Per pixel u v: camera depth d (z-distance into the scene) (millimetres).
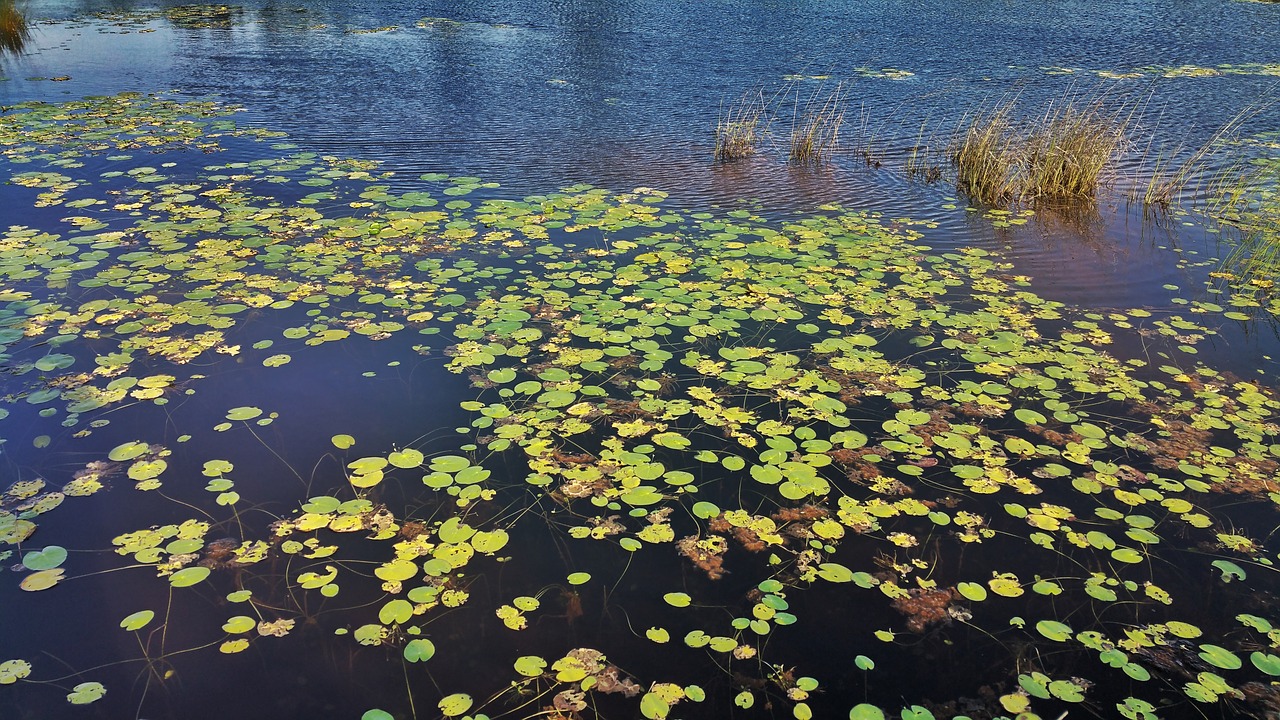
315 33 17359
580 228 8172
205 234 7629
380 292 6621
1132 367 5863
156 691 3258
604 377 5480
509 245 7676
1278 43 17875
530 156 10383
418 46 16406
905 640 3615
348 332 5965
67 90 12555
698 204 9062
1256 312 6812
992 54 16453
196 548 3953
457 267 7129
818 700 3314
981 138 10305
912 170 10414
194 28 17547
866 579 3908
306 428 4879
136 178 9062
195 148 10148
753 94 13438
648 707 3242
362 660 3424
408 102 12555
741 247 7836
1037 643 3617
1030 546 4164
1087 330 6402
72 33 16672
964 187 9914
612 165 10211
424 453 4680
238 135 10719
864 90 13750
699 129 11727
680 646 3547
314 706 3217
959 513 4367
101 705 3195
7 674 3311
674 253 7621
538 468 4570
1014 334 6258
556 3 21828
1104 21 20188
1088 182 9570
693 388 5355
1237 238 8477
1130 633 3672
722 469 4660
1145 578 3984
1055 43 17625
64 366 5395
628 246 7746
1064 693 3365
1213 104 13023
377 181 9312
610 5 21672
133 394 5129
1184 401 5430
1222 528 4316
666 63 15430
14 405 4973
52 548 3922
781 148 11102
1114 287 7273
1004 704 3324
